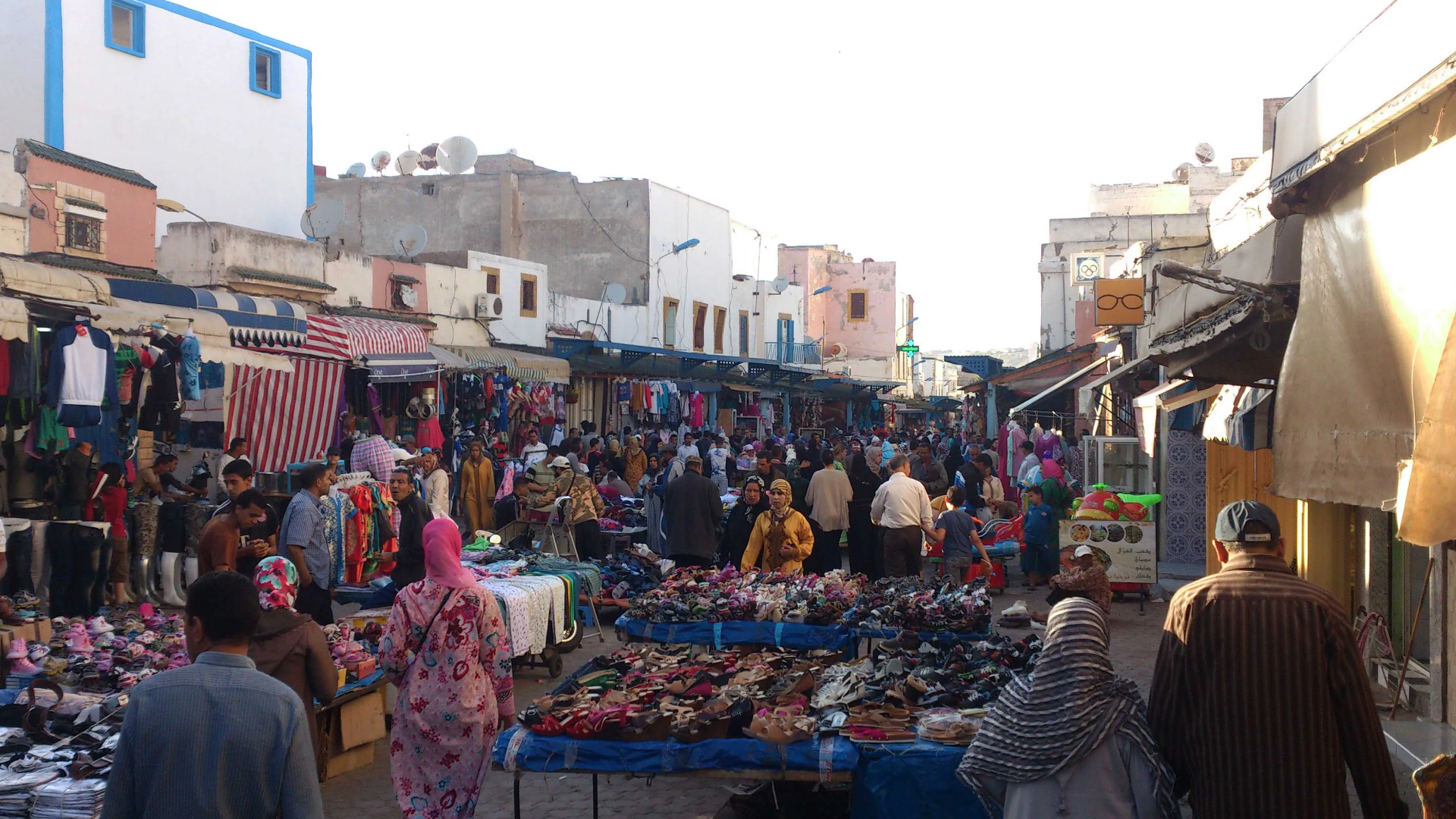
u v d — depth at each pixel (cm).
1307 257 529
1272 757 375
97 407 963
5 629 735
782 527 1016
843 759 512
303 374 1536
